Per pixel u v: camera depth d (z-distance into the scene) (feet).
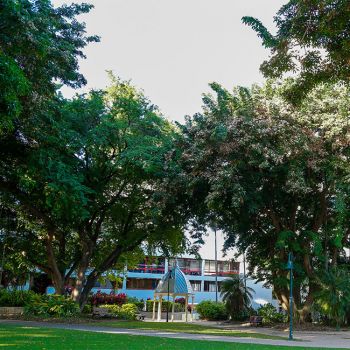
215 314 125.70
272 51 46.29
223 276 211.20
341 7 39.40
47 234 96.17
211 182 79.05
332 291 86.22
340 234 87.76
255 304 147.54
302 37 43.29
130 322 87.40
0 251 104.42
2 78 45.88
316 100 81.66
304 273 89.35
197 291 207.51
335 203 83.82
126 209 97.81
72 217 78.89
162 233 97.50
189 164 84.74
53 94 67.67
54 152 74.84
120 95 94.79
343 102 78.95
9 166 79.92
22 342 38.32
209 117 84.94
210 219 95.96
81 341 41.42
